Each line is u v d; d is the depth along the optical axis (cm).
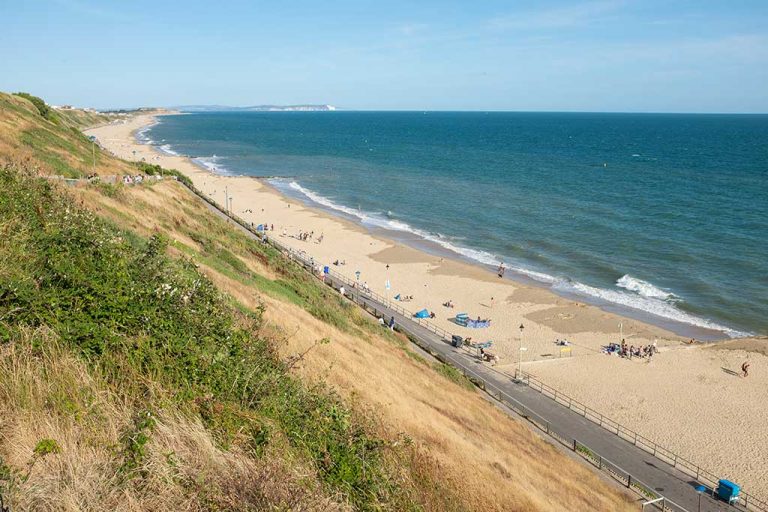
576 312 4322
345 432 859
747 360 3497
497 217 7256
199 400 702
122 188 2975
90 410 592
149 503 507
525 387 3122
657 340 3825
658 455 2525
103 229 1159
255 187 9119
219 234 3259
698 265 5247
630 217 7044
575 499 1664
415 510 779
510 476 1535
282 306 2153
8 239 850
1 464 478
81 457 528
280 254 3756
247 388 811
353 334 2406
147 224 2473
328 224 6831
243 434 675
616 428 2742
